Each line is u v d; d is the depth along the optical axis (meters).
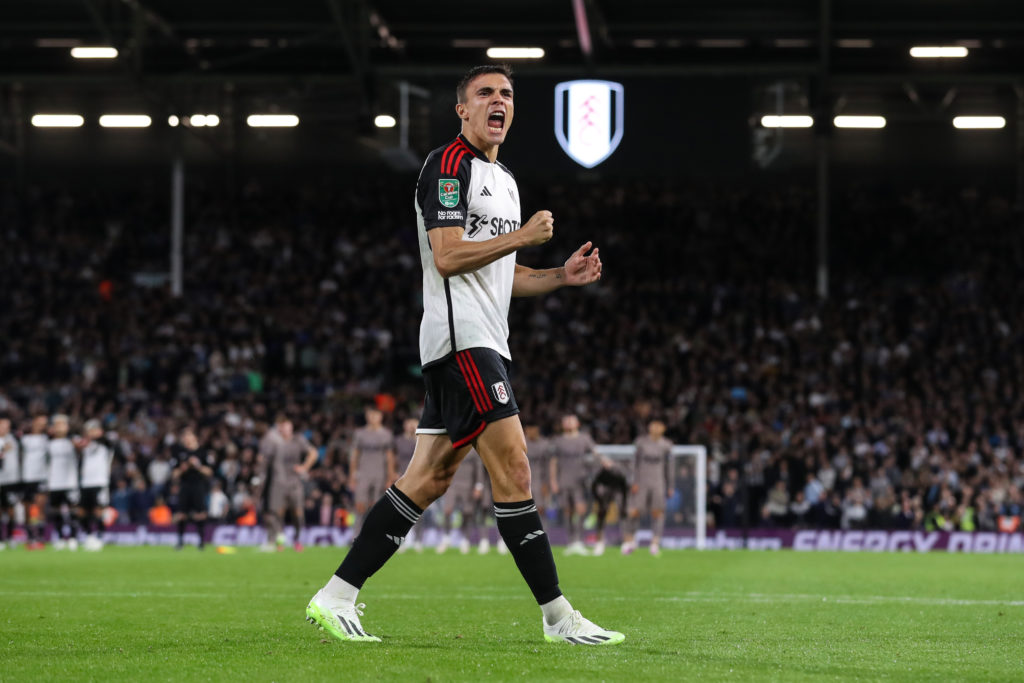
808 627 7.00
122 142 38.72
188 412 28.52
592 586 11.60
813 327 32.22
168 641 5.76
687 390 29.27
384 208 37.97
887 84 29.88
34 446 22.06
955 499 24.16
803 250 36.19
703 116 27.95
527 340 32.78
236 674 4.50
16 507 24.66
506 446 5.54
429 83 28.78
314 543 24.41
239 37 29.20
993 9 26.61
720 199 37.53
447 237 5.46
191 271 36.31
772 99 29.27
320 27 28.62
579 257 6.00
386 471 20.33
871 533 23.78
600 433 27.27
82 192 38.84
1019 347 31.61
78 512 21.41
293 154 38.47
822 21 26.31
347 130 37.47
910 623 7.38
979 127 32.62
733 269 35.84
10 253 36.34
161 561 16.59
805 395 29.52
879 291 34.09
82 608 8.24
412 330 33.50
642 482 19.97
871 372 30.61
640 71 27.97
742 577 13.34
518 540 5.58
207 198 38.38
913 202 36.84
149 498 25.20
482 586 11.34
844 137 36.81
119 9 27.97
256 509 24.86
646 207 37.31
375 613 7.84
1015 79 28.44
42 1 27.55
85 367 31.31
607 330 32.69
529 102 28.05
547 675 4.46
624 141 27.86
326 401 29.64
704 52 28.67
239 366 31.23
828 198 36.69
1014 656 5.46
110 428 26.69
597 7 26.98
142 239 37.16
